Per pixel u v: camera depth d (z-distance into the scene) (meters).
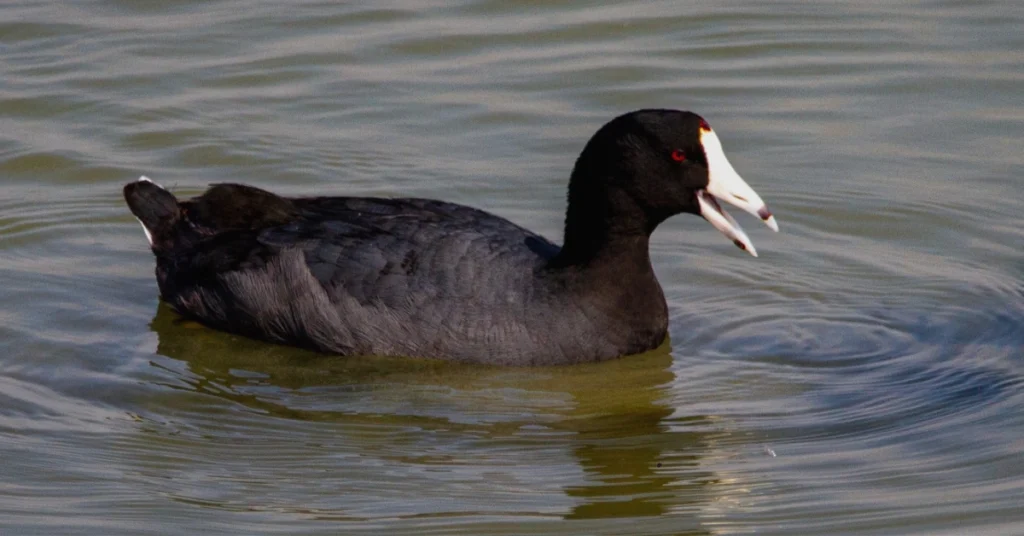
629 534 10.05
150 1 19.56
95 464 11.03
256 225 13.57
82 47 18.41
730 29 19.09
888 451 11.17
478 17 19.39
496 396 12.25
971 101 17.17
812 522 10.21
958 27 18.86
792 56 18.39
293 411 12.00
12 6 19.38
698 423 11.78
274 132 16.78
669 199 12.50
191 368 12.79
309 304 12.85
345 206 13.57
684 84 17.77
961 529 10.04
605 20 19.25
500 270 12.74
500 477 10.89
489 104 17.31
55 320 13.50
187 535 10.02
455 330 12.55
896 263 14.54
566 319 12.64
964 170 15.94
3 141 16.52
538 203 15.53
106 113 17.09
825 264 14.58
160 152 16.44
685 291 14.20
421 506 10.43
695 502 10.51
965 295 13.89
